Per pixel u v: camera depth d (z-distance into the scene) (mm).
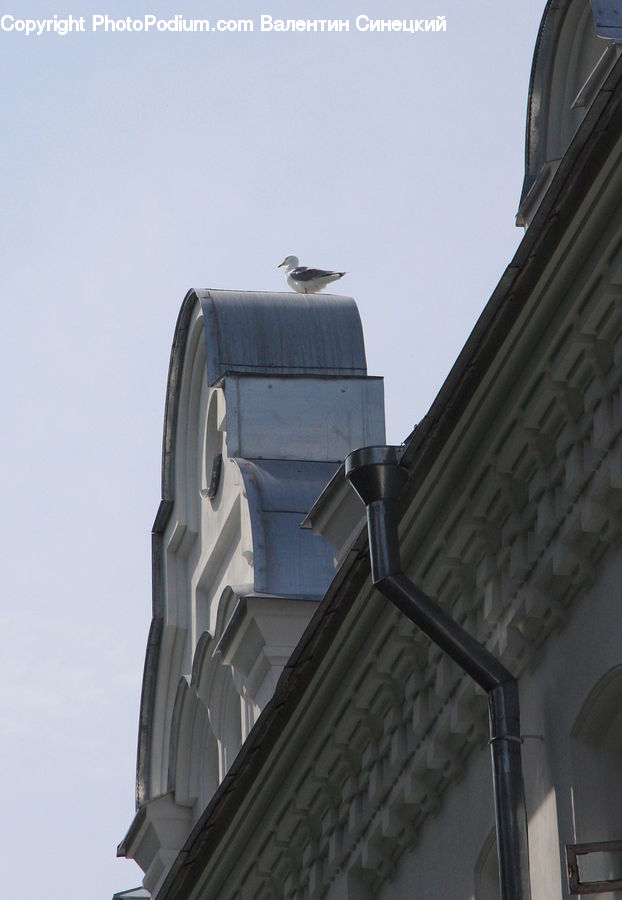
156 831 25922
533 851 14047
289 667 17219
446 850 15945
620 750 13594
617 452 13008
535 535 14117
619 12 15898
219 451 25656
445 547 15188
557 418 13680
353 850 17734
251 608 22500
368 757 17172
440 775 16062
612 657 13141
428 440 14258
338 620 16547
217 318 25203
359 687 16953
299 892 19109
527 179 18812
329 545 23344
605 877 13289
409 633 15992
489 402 14172
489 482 14516
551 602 14000
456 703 15414
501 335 13602
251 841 19609
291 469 24172
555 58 18453
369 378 24938
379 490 14148
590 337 13117
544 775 13961
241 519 24078
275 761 18438
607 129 12156
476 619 15172
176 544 26625
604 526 13312
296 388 24766
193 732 25984
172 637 26484
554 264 13055
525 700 14422
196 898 20859
